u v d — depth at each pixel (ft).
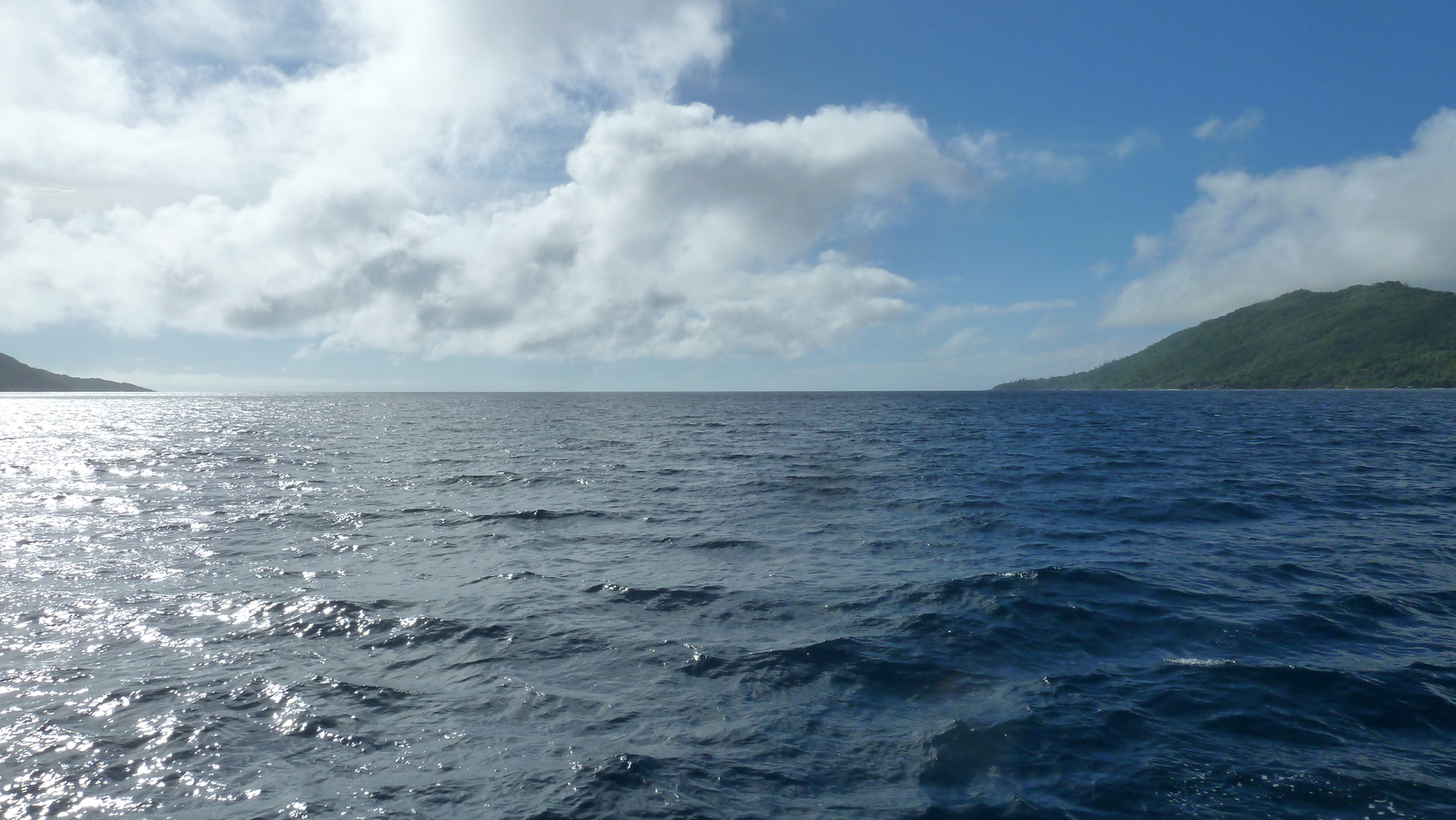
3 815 20.21
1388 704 26.53
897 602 38.86
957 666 30.25
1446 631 34.32
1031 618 36.01
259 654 32.04
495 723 25.57
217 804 20.77
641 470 100.83
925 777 21.93
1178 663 30.40
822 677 29.32
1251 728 24.81
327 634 34.63
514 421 240.73
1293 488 78.28
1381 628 34.71
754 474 94.22
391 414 303.48
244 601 39.86
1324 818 19.88
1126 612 36.88
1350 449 122.42
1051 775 21.97
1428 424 185.47
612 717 25.95
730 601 39.65
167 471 102.83
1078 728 24.80
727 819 19.80
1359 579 43.04
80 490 84.69
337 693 27.96
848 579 43.78
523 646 32.99
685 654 31.78
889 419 236.02
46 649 32.65
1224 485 80.74
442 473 98.73
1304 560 47.57
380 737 24.56
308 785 21.62
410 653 32.17
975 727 24.91
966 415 259.19
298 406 413.39
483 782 21.70
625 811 20.18
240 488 85.51
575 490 82.48
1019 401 424.46
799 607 38.32
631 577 44.78
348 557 50.57
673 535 57.21
